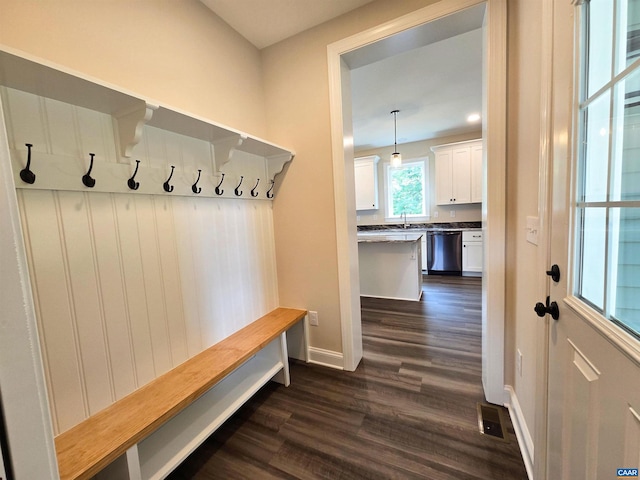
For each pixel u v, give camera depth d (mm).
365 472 1261
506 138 1472
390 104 3539
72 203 1063
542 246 1027
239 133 1538
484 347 1707
